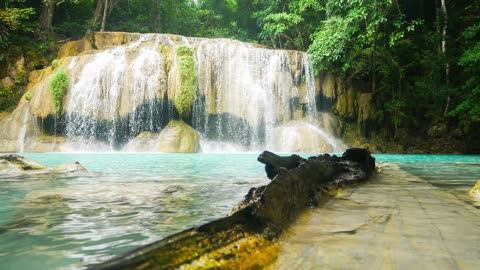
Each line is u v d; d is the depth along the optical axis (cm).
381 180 580
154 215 312
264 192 229
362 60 2467
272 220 210
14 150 1744
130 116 1866
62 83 1808
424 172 810
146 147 1756
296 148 1955
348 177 508
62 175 661
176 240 144
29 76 2158
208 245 152
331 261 163
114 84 1884
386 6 2264
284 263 160
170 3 3353
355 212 291
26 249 213
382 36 2500
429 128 2375
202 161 1120
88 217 303
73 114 1823
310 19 2912
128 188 488
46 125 1816
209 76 2042
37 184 529
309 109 2258
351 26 2272
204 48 2064
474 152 2231
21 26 2286
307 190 326
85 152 1692
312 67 2297
